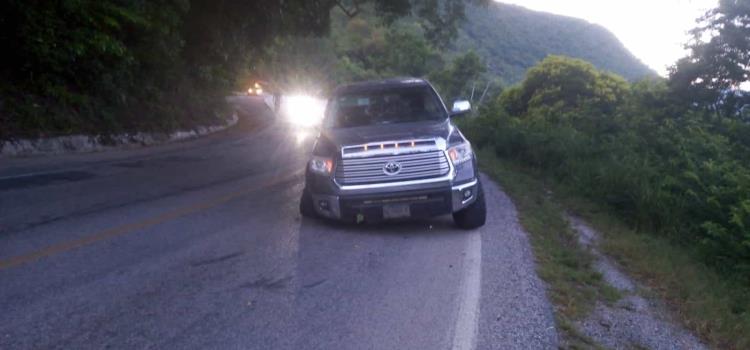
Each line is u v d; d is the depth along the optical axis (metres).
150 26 20.83
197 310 5.44
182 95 27.36
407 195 8.02
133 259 6.85
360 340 4.94
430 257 7.38
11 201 9.69
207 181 12.85
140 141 20.73
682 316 6.21
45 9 16.81
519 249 7.82
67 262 6.61
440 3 26.67
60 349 4.54
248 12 27.22
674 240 9.82
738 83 19.75
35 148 15.76
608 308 6.11
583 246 8.55
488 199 11.54
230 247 7.54
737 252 8.55
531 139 18.00
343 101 9.62
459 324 5.33
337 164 8.13
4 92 16.23
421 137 8.16
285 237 8.12
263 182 12.85
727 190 10.32
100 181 12.12
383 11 26.72
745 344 5.62
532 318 5.54
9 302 5.41
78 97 18.09
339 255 7.36
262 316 5.36
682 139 14.12
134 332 4.91
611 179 12.23
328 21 28.05
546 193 13.21
